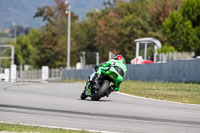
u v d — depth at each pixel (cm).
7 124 3438
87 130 3325
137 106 5081
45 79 16600
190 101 6009
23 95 5953
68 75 17488
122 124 3734
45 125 3559
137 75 11562
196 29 17512
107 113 4347
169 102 5834
